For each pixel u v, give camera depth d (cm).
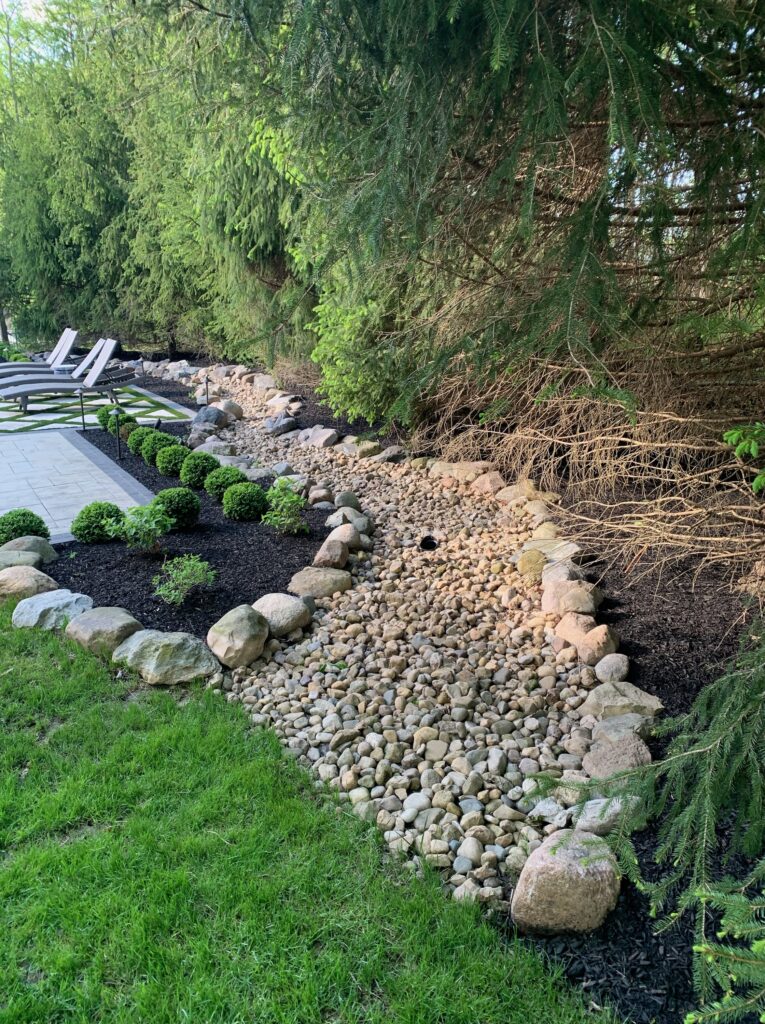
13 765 277
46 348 1725
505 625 399
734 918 140
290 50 227
